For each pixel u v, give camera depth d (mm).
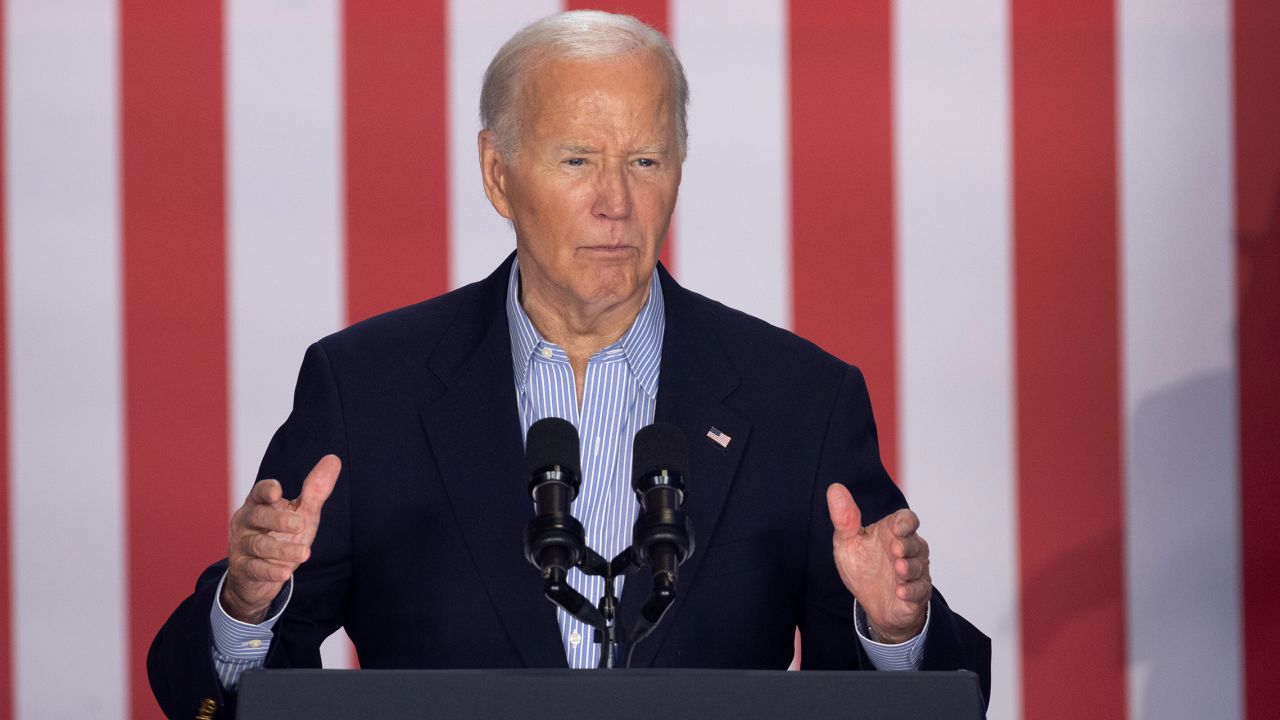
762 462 8398
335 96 13953
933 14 13984
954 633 7461
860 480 8500
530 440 6480
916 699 5473
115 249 13773
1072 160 13898
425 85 13984
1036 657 13867
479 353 8586
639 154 7836
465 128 13992
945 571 13906
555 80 7820
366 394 8531
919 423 13945
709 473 8289
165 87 13852
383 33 13984
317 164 13930
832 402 8633
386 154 13969
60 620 13695
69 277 13734
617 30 7926
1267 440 13766
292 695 5453
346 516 8289
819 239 13992
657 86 7867
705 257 13984
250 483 13828
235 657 7184
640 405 8531
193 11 13875
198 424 13805
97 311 13750
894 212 13969
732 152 13992
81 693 13703
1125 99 13883
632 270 7941
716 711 5457
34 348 13695
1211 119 13836
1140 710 13828
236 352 13828
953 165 13953
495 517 8188
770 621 8219
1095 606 13852
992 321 13930
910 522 6828
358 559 8320
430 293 13961
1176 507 13836
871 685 5504
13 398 13672
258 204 13883
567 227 7840
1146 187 13859
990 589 13898
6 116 13719
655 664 7957
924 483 13930
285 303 13891
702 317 8898
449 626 8078
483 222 14000
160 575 13758
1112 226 13883
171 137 13836
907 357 13945
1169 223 13852
